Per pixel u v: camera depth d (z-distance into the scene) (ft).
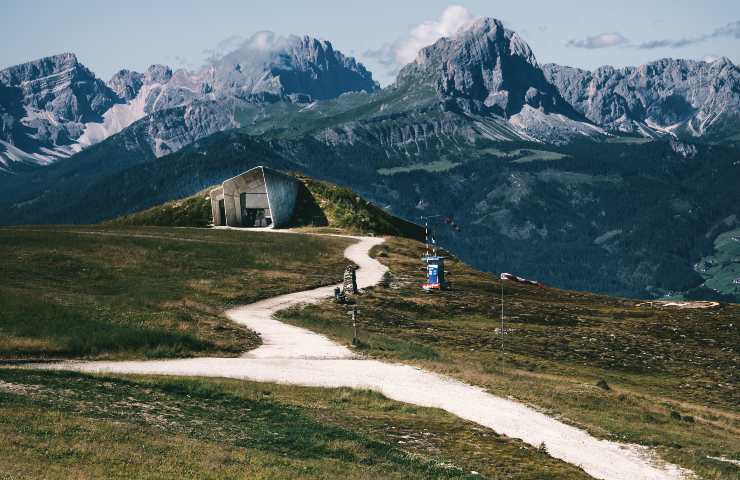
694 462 137.08
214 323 226.58
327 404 150.82
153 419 125.70
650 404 191.21
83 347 185.88
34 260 304.71
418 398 163.12
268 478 98.99
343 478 103.60
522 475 119.44
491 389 176.14
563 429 151.12
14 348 177.06
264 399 149.38
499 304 327.26
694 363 261.44
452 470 116.16
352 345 213.87
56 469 92.27
